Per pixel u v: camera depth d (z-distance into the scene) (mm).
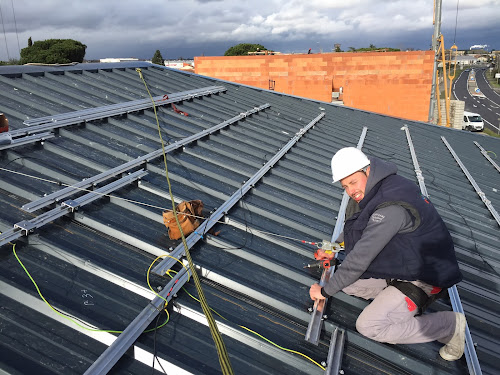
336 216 4512
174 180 4289
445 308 3367
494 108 55219
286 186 4867
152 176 4230
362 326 2633
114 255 2959
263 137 6465
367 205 2475
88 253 2900
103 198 3596
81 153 4258
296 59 19234
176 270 2969
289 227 4020
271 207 4312
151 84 7887
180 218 3191
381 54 18312
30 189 3408
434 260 2490
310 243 3521
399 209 2361
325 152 6629
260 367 2402
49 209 3236
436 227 2453
